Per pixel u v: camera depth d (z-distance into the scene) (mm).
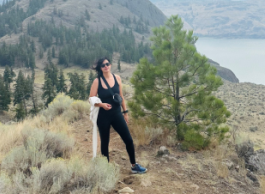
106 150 3615
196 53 5691
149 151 4977
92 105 3400
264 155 5133
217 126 5402
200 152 5137
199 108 5613
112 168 3324
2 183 2576
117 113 3465
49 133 4289
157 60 6109
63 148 4281
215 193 3422
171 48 6012
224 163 4488
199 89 5602
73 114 7824
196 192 3350
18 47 194250
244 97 55406
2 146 4469
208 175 3990
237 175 4277
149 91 6082
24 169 3207
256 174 4594
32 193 2637
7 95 67562
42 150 3756
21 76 69500
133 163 3713
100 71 3484
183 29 6168
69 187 2861
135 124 6223
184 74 5785
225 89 67000
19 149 3539
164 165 4227
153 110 5852
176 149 5215
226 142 5625
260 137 27812
